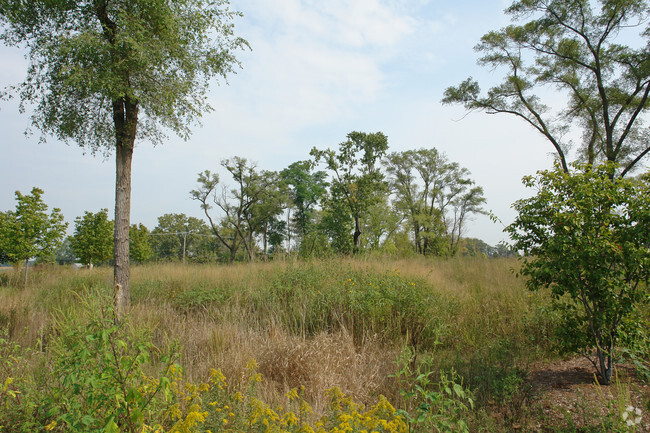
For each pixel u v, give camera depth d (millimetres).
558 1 15844
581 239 4430
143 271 15156
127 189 8922
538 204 4820
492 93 18906
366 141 29094
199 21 9078
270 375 4949
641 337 4391
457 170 42125
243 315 8047
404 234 37750
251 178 43125
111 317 2637
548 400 4156
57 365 2846
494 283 10906
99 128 9562
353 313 7707
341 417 2684
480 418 3732
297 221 50938
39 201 17250
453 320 7426
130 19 8125
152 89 8672
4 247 15836
